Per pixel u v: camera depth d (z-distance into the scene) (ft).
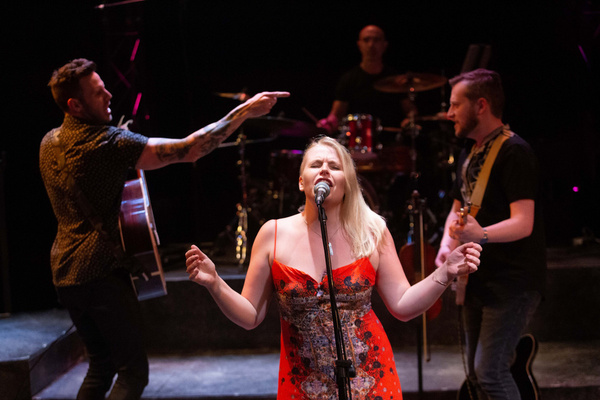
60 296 9.04
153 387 12.14
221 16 24.56
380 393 6.23
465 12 23.70
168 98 22.93
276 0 24.61
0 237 14.93
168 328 14.34
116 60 18.44
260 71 25.16
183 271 15.87
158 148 8.52
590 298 13.96
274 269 6.57
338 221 6.67
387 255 6.78
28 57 18.07
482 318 9.07
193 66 24.21
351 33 24.86
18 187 18.37
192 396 11.59
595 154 20.18
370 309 6.58
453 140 20.39
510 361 8.93
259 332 14.32
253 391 11.73
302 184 6.75
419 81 18.83
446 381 11.97
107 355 9.37
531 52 22.88
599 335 14.01
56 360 12.62
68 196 8.64
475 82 9.11
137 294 9.17
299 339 6.41
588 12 20.01
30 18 17.95
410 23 24.44
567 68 22.12
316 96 25.38
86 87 8.61
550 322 14.01
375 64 20.07
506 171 8.75
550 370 12.21
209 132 8.48
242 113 8.51
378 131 19.04
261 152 24.68
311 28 24.85
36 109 18.24
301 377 6.34
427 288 6.40
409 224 19.30
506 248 8.82
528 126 22.90
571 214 19.98
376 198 18.13
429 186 20.58
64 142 8.68
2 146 18.08
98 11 18.31
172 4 21.74
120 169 8.63
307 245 6.61
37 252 18.47
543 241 9.01
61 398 11.56
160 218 22.97
